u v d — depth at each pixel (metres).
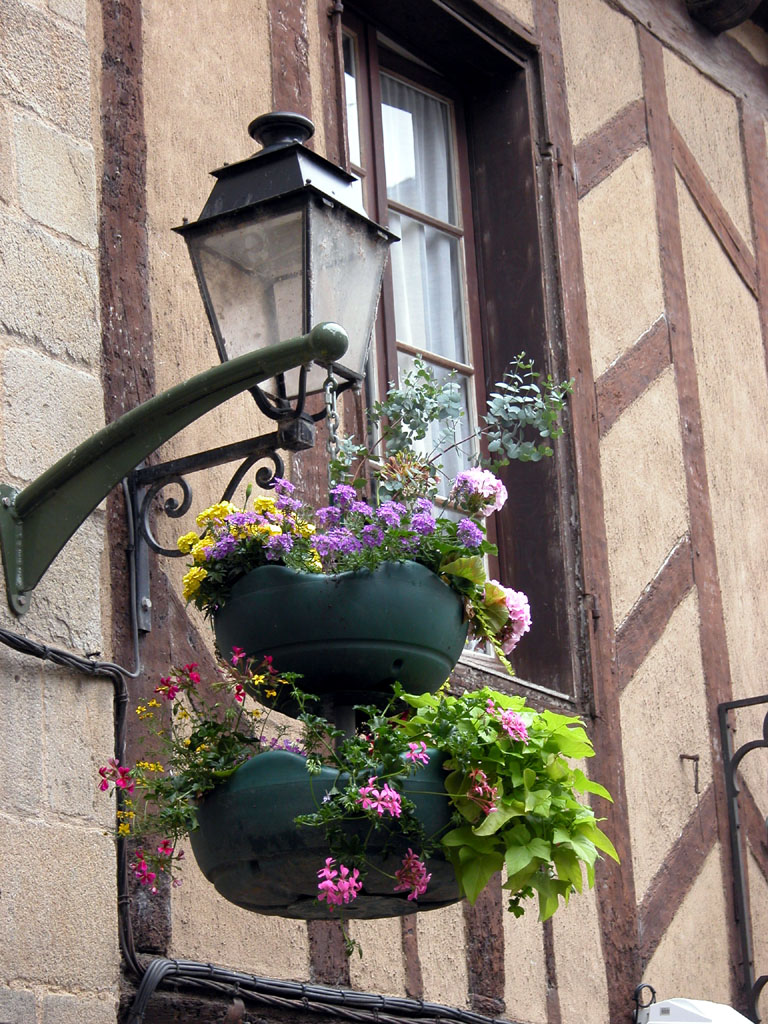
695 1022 5.15
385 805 3.21
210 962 4.05
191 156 4.68
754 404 7.06
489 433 4.71
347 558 3.49
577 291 6.16
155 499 4.22
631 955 5.45
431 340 5.95
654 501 6.25
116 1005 3.60
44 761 3.57
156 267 4.45
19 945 3.41
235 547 3.57
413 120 6.19
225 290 3.89
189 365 4.46
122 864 3.79
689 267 6.88
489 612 3.71
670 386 6.52
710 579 6.43
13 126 3.89
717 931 5.88
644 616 6.01
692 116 7.20
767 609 6.76
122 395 4.23
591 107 6.55
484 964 4.90
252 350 3.82
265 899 3.45
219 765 3.42
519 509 5.88
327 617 3.44
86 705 3.70
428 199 6.14
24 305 3.79
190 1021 3.91
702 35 7.43
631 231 6.57
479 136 6.30
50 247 3.89
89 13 4.48
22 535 3.62
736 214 7.31
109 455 3.56
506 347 6.06
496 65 6.29
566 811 3.44
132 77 4.55
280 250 3.84
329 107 5.28
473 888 3.33
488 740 3.36
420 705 3.44
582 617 5.74
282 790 3.32
